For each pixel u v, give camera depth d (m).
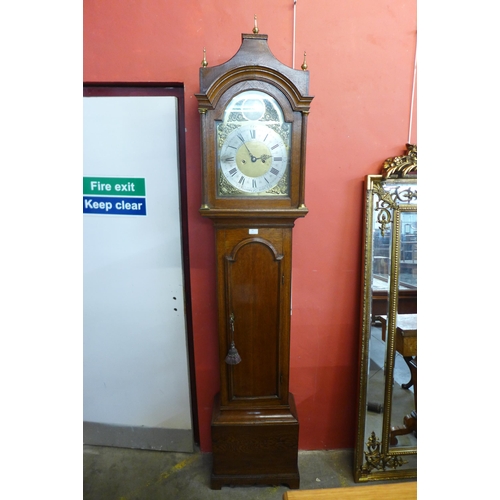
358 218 1.41
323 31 1.27
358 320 1.48
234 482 1.36
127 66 1.28
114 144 1.36
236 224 1.20
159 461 1.54
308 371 1.51
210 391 1.52
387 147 1.36
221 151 1.14
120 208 1.42
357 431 1.43
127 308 1.50
